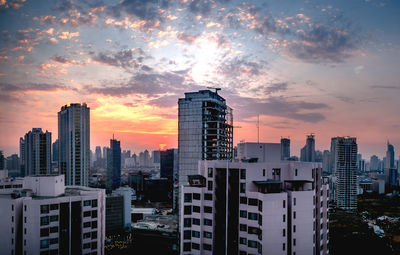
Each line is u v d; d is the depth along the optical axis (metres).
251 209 84.25
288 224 84.25
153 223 193.88
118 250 190.12
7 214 101.38
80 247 109.50
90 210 112.44
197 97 182.25
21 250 103.12
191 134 180.75
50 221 102.50
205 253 91.81
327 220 99.69
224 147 193.38
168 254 173.75
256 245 83.12
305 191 84.75
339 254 138.38
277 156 102.12
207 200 92.25
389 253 140.75
